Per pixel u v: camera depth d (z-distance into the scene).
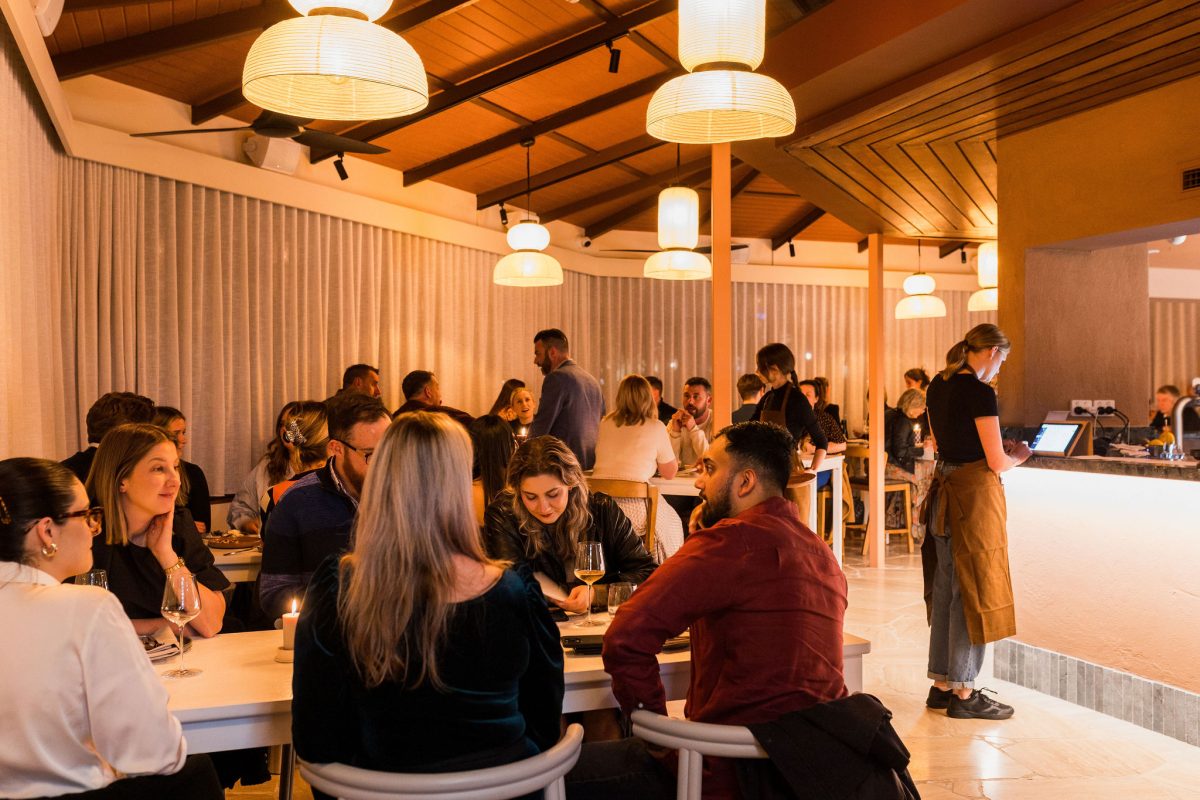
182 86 6.38
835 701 2.09
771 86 3.16
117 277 6.11
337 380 7.79
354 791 1.74
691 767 2.04
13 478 1.87
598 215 10.65
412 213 8.48
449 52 6.64
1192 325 13.98
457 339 9.13
